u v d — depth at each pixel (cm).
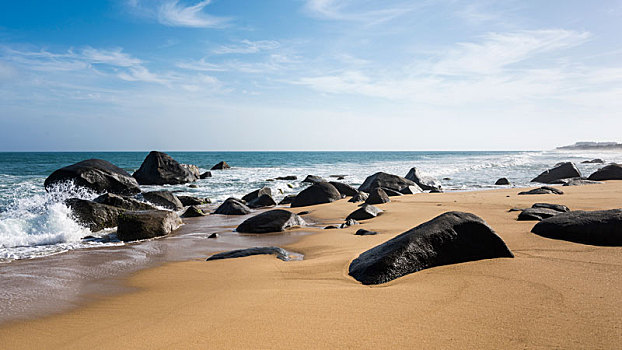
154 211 916
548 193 1275
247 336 269
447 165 4034
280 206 1474
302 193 1435
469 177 2645
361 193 1462
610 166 1892
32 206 1269
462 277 378
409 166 4038
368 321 282
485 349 232
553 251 462
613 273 369
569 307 288
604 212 528
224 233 868
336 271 446
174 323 307
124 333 297
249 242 749
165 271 512
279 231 862
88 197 1587
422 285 362
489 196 1327
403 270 400
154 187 2211
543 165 3916
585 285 337
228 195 1822
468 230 441
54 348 282
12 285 463
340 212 1138
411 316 288
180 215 1202
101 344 280
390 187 1803
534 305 296
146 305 369
